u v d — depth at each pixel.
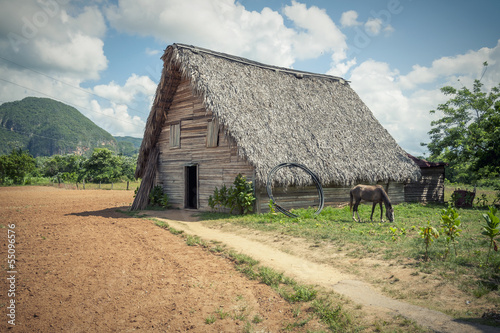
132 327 4.51
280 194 15.00
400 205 17.59
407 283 5.59
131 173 59.97
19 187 40.56
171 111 19.22
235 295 5.64
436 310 4.58
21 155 49.72
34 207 18.42
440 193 21.84
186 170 18.16
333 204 16.75
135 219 13.74
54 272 6.54
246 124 14.92
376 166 17.38
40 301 5.21
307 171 14.86
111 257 7.69
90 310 4.99
